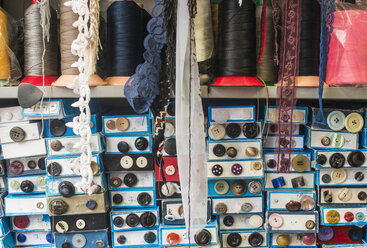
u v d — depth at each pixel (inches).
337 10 30.9
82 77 26.7
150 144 36.6
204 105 39.0
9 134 35.4
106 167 37.0
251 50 33.2
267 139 37.7
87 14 26.3
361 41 30.4
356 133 35.5
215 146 35.9
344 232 38.1
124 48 34.0
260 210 37.7
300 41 32.8
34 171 37.3
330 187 36.9
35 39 34.1
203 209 31.7
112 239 38.2
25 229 38.4
